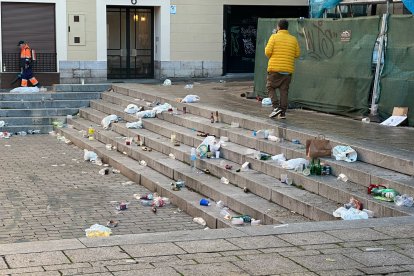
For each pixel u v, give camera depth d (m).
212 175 11.17
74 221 9.69
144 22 26.28
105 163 14.27
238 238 6.34
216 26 26.44
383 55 12.59
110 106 18.42
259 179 10.02
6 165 13.89
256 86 16.89
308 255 5.84
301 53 15.00
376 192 8.29
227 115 13.40
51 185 12.04
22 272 5.31
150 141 13.88
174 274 5.32
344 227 6.77
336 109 13.79
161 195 11.17
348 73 13.41
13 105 19.62
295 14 27.59
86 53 24.84
